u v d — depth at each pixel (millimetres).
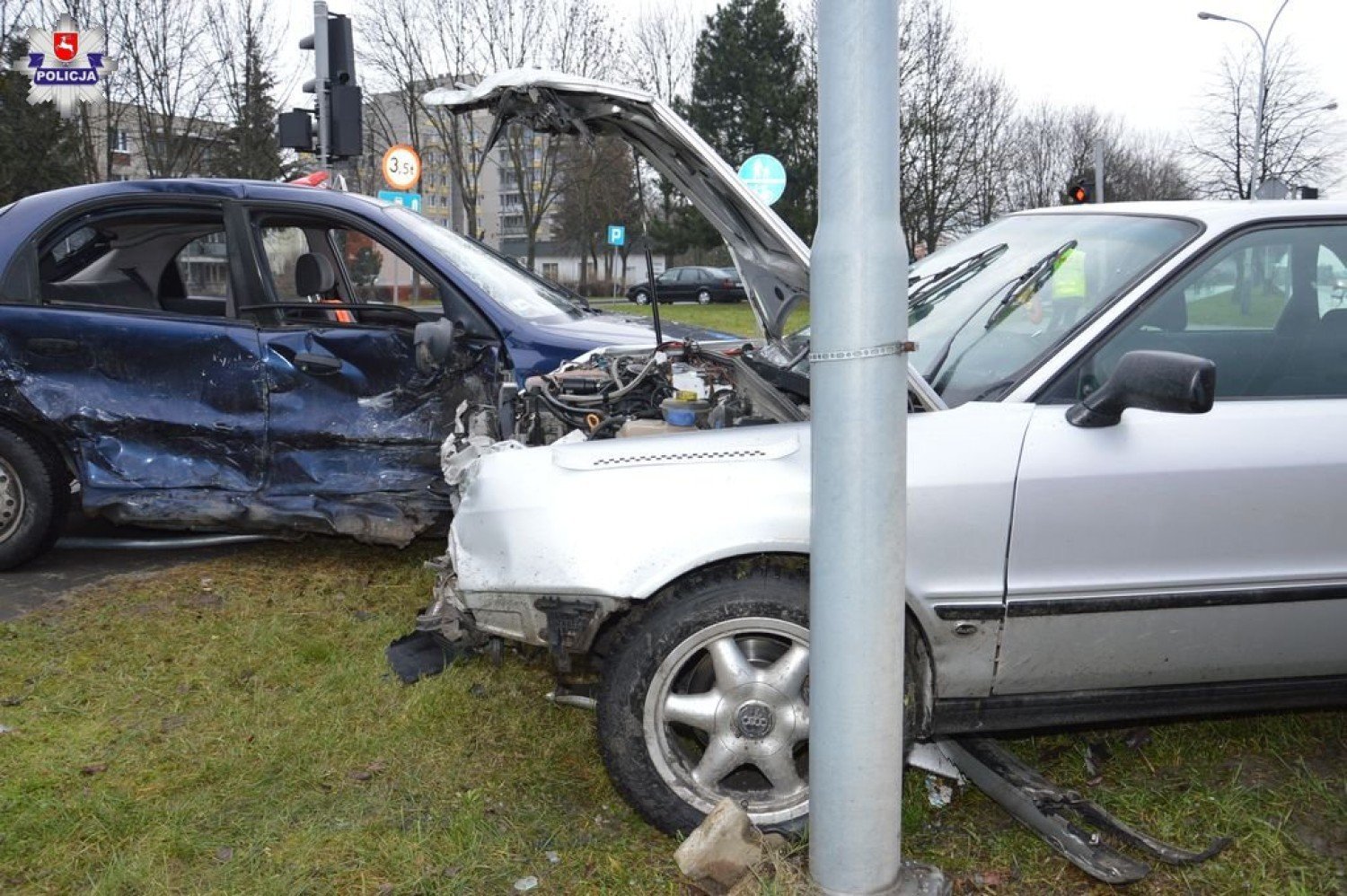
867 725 2418
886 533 2365
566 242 53844
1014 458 2857
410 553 5547
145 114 26250
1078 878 2811
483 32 36125
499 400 4480
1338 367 3172
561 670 2988
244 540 5809
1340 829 3008
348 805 3131
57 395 4953
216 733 3561
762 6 47000
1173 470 2877
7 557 5152
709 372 3984
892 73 2281
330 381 5047
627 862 2865
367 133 36812
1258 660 3041
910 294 3855
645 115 3158
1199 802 3127
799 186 46906
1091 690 3041
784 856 2754
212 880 2775
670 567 2799
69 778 3260
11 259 5062
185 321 5074
